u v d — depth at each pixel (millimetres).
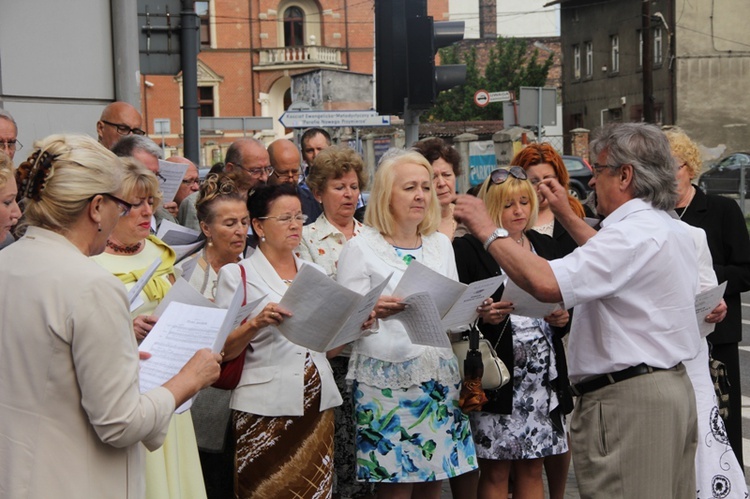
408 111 10359
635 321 4027
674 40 39594
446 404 4961
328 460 4785
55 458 3043
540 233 5664
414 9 10102
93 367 3023
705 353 5012
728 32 39594
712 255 5801
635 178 4102
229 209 5367
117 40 8062
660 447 4020
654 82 41062
